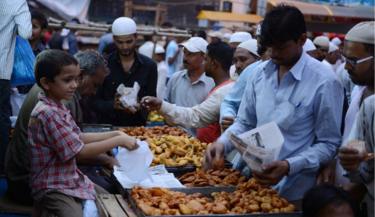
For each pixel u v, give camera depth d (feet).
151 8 46.96
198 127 14.43
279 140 8.80
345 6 30.78
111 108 16.48
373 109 8.23
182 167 11.98
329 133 9.32
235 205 9.37
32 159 9.97
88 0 34.42
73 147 9.71
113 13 45.65
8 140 15.47
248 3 47.14
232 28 38.45
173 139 13.44
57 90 9.87
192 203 9.21
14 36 15.89
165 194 9.72
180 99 17.69
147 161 10.30
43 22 20.06
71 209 9.75
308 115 9.36
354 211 7.76
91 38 39.42
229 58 14.69
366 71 8.56
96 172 12.85
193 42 17.35
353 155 7.71
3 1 15.52
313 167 9.15
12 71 16.07
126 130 15.34
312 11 30.12
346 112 10.18
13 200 12.88
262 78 9.92
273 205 9.15
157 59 32.37
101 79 13.19
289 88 9.43
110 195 10.40
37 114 9.78
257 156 8.84
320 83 9.24
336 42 35.24
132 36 16.89
